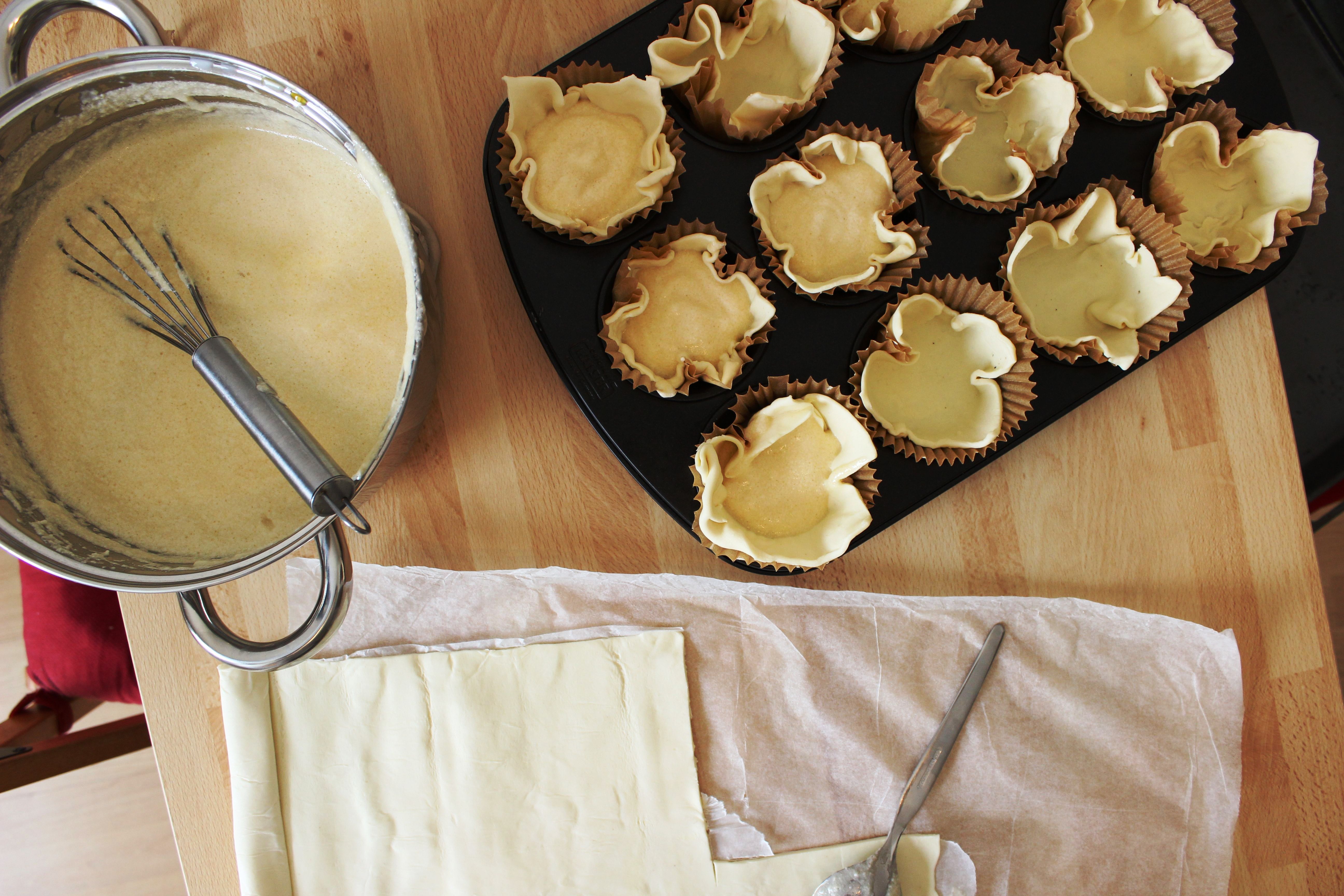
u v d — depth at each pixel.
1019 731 0.73
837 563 0.72
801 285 0.70
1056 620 0.73
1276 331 0.83
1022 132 0.73
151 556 0.65
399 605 0.72
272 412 0.60
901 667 0.73
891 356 0.71
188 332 0.66
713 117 0.71
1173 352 0.73
